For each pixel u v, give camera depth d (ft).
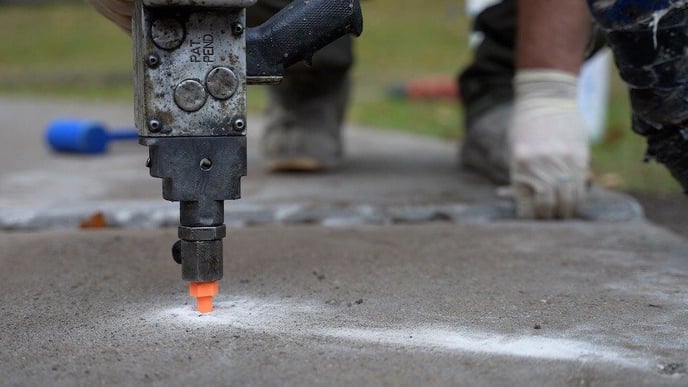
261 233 5.65
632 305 4.71
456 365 4.28
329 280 4.97
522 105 5.81
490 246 5.43
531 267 5.14
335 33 4.44
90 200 6.14
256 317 4.61
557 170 5.77
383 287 4.89
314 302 4.74
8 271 5.12
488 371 4.25
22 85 16.81
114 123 10.92
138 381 4.20
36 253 5.35
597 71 9.76
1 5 28.73
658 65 4.63
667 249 5.40
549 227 5.76
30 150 8.85
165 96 4.31
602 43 5.88
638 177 7.88
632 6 4.56
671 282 4.96
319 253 5.32
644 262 5.21
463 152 7.31
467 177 6.98
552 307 4.69
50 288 4.91
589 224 5.82
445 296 4.80
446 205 5.94
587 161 5.83
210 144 4.35
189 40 4.30
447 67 19.58
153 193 6.31
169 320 4.59
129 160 8.17
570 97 5.78
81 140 8.42
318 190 6.38
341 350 4.37
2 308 4.72
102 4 4.52
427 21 25.85
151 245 5.45
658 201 6.78
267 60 4.39
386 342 4.42
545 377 4.22
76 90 16.06
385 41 23.15
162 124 4.31
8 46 22.91
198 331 4.50
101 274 5.07
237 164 4.38
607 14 4.61
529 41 5.75
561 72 5.74
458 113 13.00
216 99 4.33
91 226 5.79
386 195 6.22
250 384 4.18
